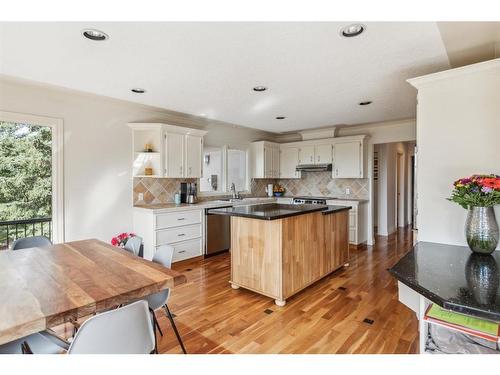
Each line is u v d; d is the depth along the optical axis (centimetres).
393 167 670
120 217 397
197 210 431
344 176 532
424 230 222
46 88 323
